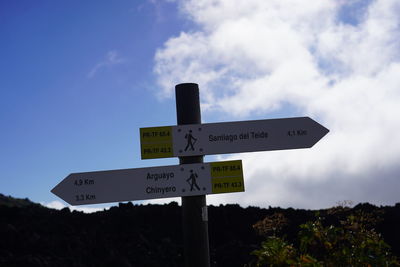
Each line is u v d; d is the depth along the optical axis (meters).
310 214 19.38
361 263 6.25
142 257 18.27
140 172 5.08
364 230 6.77
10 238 18.19
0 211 21.33
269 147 5.27
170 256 18.55
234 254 16.94
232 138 5.23
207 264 5.00
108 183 5.06
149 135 5.14
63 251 18.08
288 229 17.91
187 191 5.05
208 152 5.17
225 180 5.07
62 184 5.04
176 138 5.15
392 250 16.58
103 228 20.58
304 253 6.64
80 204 5.01
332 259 6.38
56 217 21.44
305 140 5.34
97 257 18.11
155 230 20.78
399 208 19.03
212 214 21.03
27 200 35.56
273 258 6.52
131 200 5.04
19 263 16.16
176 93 5.32
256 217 20.66
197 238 5.01
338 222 17.81
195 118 5.23
